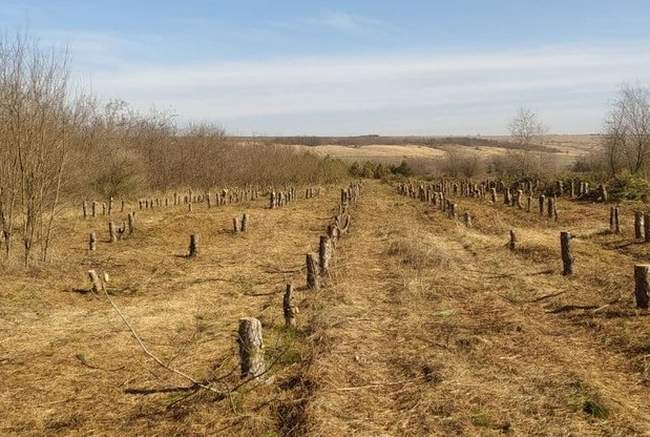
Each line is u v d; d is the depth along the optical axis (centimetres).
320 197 4250
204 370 750
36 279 1248
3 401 664
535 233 1923
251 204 3500
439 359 743
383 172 7050
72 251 1648
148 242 1869
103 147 3141
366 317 954
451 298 1084
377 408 612
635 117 4506
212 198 3819
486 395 632
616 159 3716
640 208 2558
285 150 5172
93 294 1162
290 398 635
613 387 659
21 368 760
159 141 4125
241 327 695
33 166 1384
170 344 866
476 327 896
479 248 1633
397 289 1136
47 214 1817
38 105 1400
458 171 6700
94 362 785
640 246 1600
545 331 879
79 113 1812
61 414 632
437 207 3102
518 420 575
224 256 1658
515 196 3100
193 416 607
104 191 3128
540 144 4597
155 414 628
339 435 544
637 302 938
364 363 741
